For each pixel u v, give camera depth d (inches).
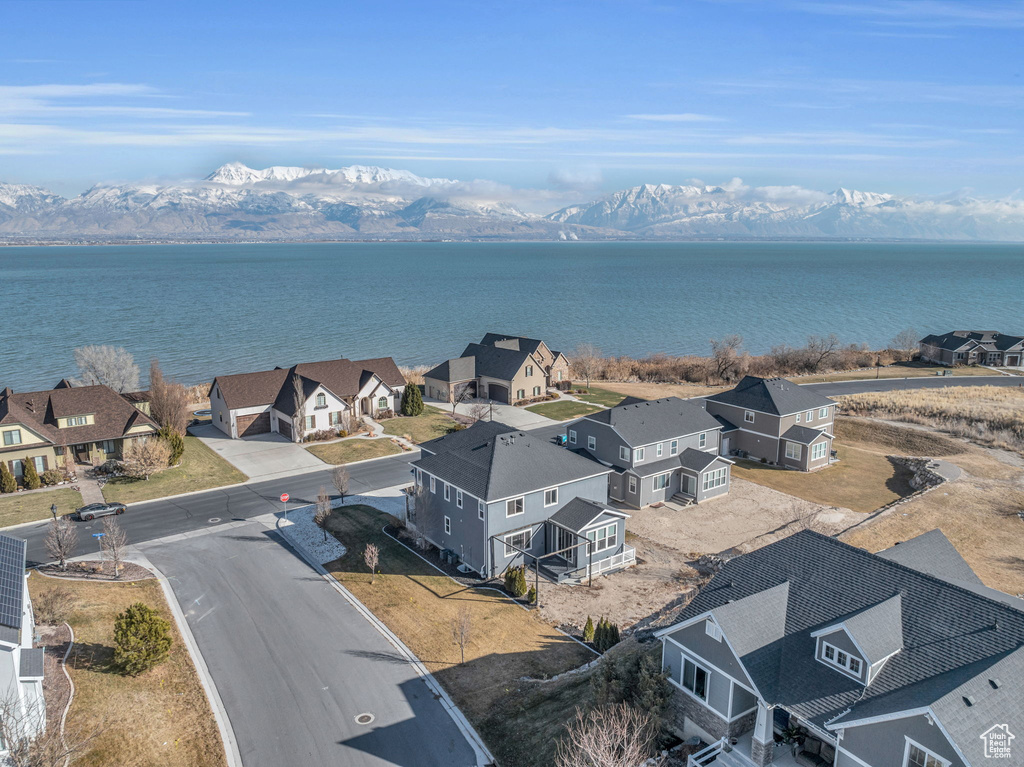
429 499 1638.8
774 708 857.5
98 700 994.1
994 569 1446.9
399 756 925.8
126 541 1635.1
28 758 762.2
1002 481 1979.6
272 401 2605.8
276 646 1198.9
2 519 1755.7
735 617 856.3
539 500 1550.2
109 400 2250.2
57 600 1257.4
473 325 5787.4
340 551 1600.6
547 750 894.4
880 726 707.4
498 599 1395.2
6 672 811.4
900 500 1840.6
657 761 844.6
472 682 1099.3
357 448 2409.0
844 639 792.3
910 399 2933.1
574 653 1190.3
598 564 1503.4
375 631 1254.9
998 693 684.7
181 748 932.6
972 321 6176.2
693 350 4862.2
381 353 4594.0
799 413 2313.0
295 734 970.1
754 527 1770.4
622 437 1910.7
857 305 7273.6
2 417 1959.9
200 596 1375.5
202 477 2096.5
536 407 2999.5
